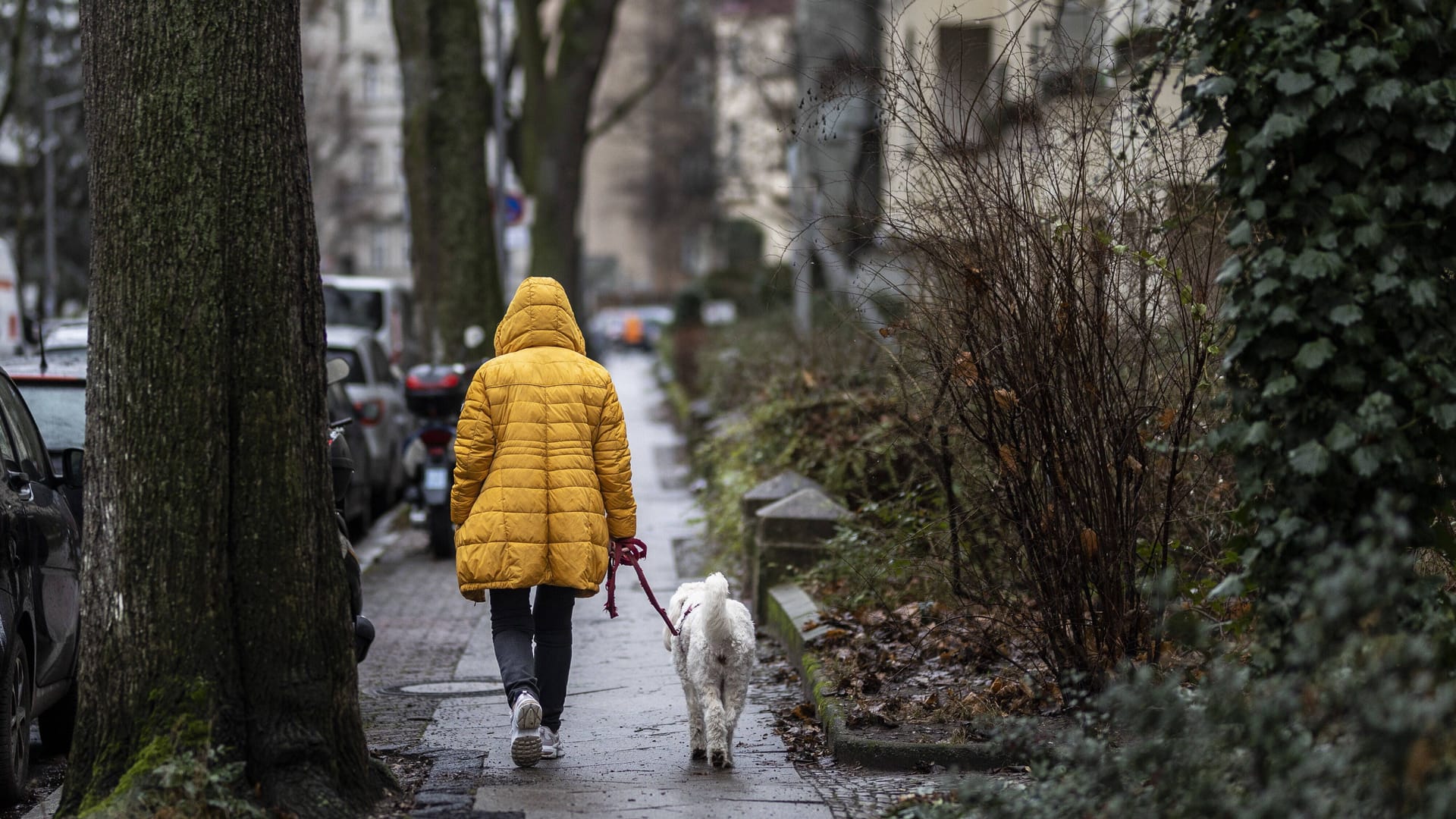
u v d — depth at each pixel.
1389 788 5.23
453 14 26.67
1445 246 7.13
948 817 7.32
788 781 8.74
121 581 7.67
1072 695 9.01
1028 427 9.21
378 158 113.62
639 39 91.75
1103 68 9.42
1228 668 6.54
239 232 7.84
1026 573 9.51
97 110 7.85
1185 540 9.84
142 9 7.77
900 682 10.34
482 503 9.10
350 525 22.86
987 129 9.20
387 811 8.10
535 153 46.09
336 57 88.44
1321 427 7.05
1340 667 5.67
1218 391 9.14
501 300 27.28
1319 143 7.10
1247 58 7.21
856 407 15.20
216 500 7.73
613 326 95.12
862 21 11.05
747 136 58.41
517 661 9.16
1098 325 9.05
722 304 61.03
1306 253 6.96
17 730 8.84
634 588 17.22
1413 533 7.03
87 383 7.92
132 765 7.53
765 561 14.36
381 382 24.81
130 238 7.75
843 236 10.36
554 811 8.14
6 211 52.53
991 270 9.03
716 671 8.93
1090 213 9.15
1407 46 6.90
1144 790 6.73
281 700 7.81
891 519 11.90
